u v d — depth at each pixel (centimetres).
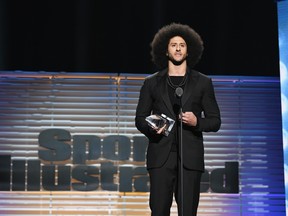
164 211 911
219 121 948
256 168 1446
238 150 1453
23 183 1395
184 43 949
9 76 1441
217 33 1509
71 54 1480
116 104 1452
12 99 1438
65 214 1400
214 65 1506
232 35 1507
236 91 1478
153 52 1029
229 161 1432
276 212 1428
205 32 1507
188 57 1020
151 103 958
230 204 1423
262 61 1513
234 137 1458
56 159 1407
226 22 1507
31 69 1472
